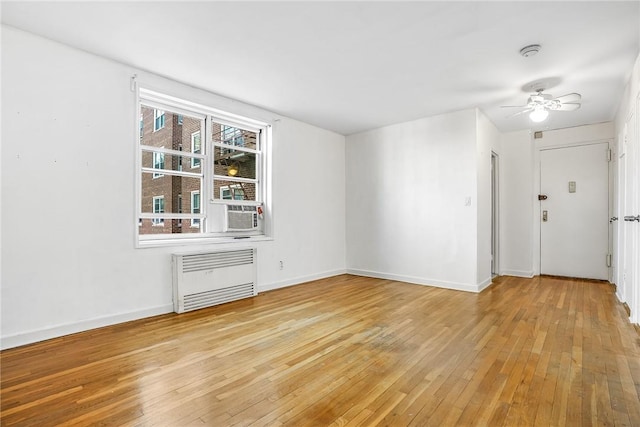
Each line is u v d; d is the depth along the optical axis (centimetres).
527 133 530
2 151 245
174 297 340
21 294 252
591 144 505
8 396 179
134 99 316
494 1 214
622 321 307
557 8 220
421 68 315
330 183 550
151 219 346
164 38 263
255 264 413
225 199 416
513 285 468
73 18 235
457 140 445
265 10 225
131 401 175
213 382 195
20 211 252
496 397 178
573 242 520
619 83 346
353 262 567
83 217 284
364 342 257
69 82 277
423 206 478
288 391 185
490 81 344
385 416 162
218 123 409
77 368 212
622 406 169
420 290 439
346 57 293
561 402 173
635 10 221
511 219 545
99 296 292
